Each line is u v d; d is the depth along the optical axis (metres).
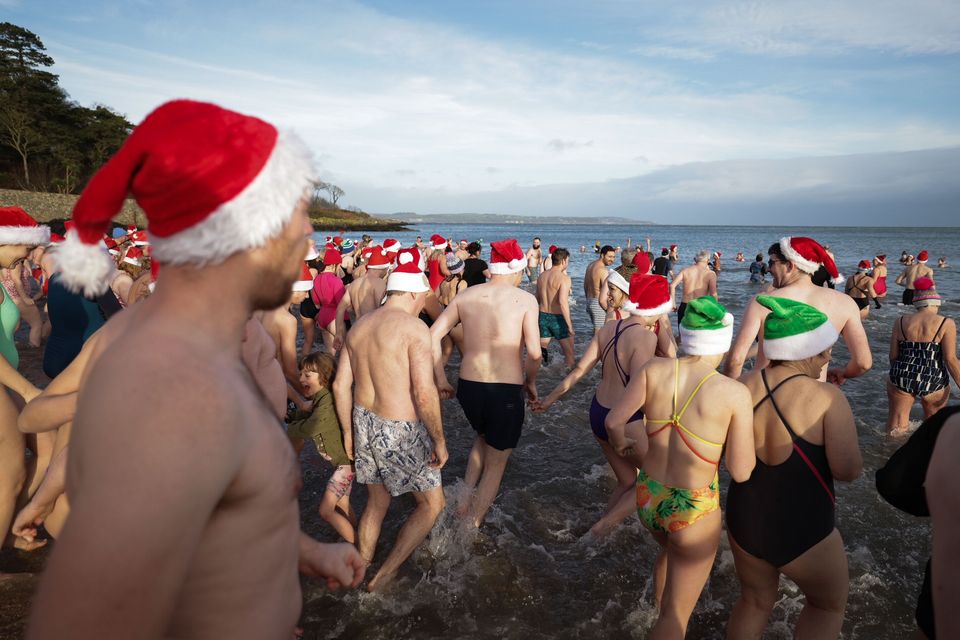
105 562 0.73
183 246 0.91
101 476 0.76
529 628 3.34
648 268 7.81
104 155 66.94
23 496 3.43
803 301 4.07
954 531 1.30
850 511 4.60
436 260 10.59
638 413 3.88
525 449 5.92
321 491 4.93
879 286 16.11
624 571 3.88
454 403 7.39
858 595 3.62
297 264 1.09
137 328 0.93
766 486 2.68
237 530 0.96
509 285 4.45
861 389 7.99
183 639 0.95
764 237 112.88
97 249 0.94
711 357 2.88
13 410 3.16
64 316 4.34
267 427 1.01
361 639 3.22
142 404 0.80
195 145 0.88
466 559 3.96
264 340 3.43
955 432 1.35
